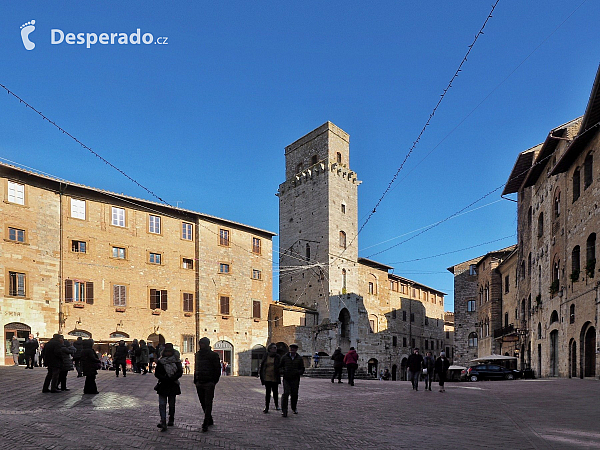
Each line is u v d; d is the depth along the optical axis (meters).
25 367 32.94
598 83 25.59
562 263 35.62
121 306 45.72
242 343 54.16
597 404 17.86
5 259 39.22
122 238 46.78
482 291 65.12
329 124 64.75
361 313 64.94
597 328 29.02
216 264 53.12
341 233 63.78
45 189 42.47
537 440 11.35
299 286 64.44
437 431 13.03
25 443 10.85
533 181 44.06
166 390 12.75
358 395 22.94
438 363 25.44
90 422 13.63
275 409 17.25
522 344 48.19
